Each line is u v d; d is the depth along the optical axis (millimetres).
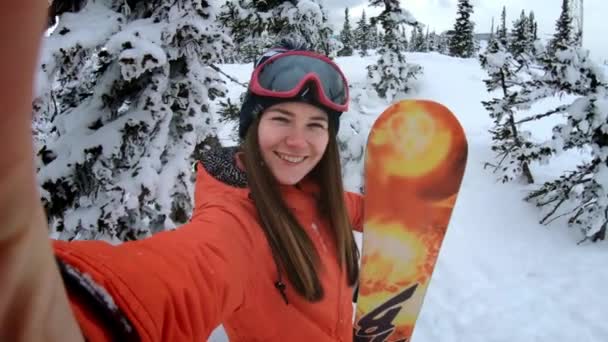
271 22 6711
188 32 4156
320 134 1326
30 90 174
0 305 213
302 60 1324
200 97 4801
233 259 1019
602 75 7875
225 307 961
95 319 542
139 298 671
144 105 4348
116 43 3812
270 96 1271
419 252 1720
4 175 184
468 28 33719
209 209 1186
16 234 204
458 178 1744
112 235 4328
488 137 12531
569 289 6332
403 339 1727
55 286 253
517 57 9977
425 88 17875
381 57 16359
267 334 1220
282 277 1229
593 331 5453
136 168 4371
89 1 4188
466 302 6379
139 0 4406
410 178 1744
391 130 1748
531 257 7406
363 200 1863
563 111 8258
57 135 4582
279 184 1334
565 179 8156
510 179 9391
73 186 4168
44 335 246
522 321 5812
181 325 758
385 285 1688
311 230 1383
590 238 7598
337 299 1388
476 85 18266
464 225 8586
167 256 819
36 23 166
